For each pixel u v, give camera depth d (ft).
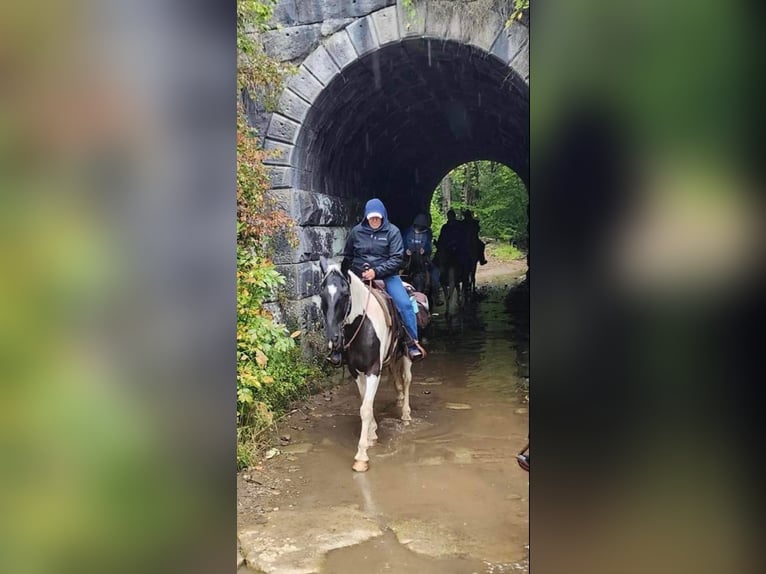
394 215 47.24
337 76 23.30
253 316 17.51
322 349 25.11
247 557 11.70
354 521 13.04
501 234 98.27
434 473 15.60
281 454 17.11
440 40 22.26
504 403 21.57
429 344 32.42
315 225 25.95
